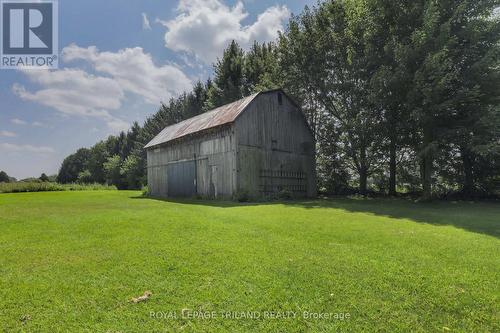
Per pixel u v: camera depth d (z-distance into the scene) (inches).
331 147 896.9
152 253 204.7
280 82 960.3
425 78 568.4
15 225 308.3
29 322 120.5
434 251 217.5
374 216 392.5
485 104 591.5
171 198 799.7
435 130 618.2
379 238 256.1
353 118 778.2
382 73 629.0
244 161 678.5
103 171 2596.0
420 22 621.9
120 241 236.8
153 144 995.3
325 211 439.5
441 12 592.7
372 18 691.4
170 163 900.6
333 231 283.6
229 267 178.9
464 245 234.8
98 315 125.6
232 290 148.8
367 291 150.3
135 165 1952.5
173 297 141.4
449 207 520.4
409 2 638.5
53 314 126.2
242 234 266.5
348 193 913.5
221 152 704.4
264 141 731.4
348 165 911.7
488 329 121.4
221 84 1433.3
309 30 887.7
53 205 543.5
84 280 159.5
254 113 714.8
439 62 552.1
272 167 744.3
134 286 152.6
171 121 1924.2
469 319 128.0
